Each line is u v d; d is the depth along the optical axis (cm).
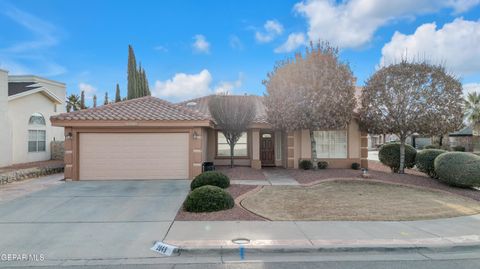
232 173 1470
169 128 1370
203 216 777
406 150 1509
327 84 1408
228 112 1559
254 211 833
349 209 873
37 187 1174
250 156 1819
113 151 1360
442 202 978
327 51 1462
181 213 806
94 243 597
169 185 1220
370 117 1455
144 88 2867
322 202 956
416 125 1343
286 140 1752
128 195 1027
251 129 1752
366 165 1709
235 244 579
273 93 1501
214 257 548
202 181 1075
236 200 955
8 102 1788
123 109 1422
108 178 1355
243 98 1642
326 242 595
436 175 1334
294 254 564
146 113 1382
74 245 587
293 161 1717
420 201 987
